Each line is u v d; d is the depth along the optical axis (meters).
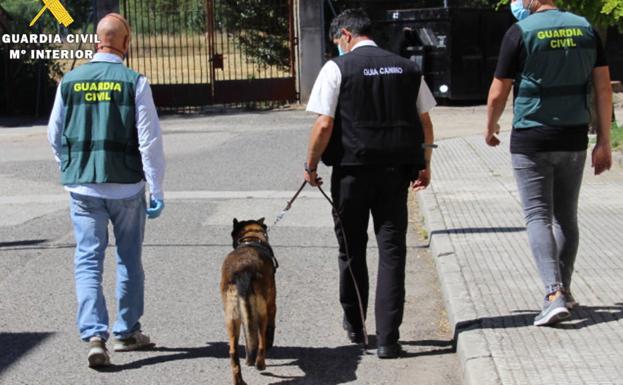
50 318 7.21
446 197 11.26
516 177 6.05
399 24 25.14
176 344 6.52
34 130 21.73
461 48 24.39
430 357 6.12
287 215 11.16
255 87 25.33
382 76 5.93
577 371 5.18
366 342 6.22
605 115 6.03
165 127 21.33
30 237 10.24
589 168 12.96
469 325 6.13
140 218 6.23
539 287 7.01
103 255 6.14
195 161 15.78
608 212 9.94
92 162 5.96
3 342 6.62
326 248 9.48
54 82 25.69
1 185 13.79
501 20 24.77
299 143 17.81
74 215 6.08
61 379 5.84
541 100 5.84
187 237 10.05
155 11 27.41
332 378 5.77
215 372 5.93
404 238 6.13
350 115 5.93
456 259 8.02
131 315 6.32
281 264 8.82
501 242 8.65
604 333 5.83
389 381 5.71
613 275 7.25
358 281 6.31
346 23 6.12
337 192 6.07
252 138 18.75
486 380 5.09
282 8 27.61
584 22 5.90
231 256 5.73
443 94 24.58
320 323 6.96
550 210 6.03
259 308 5.61
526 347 5.62
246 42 28.11
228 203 11.98
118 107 6.00
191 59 34.84
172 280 8.27
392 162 5.94
